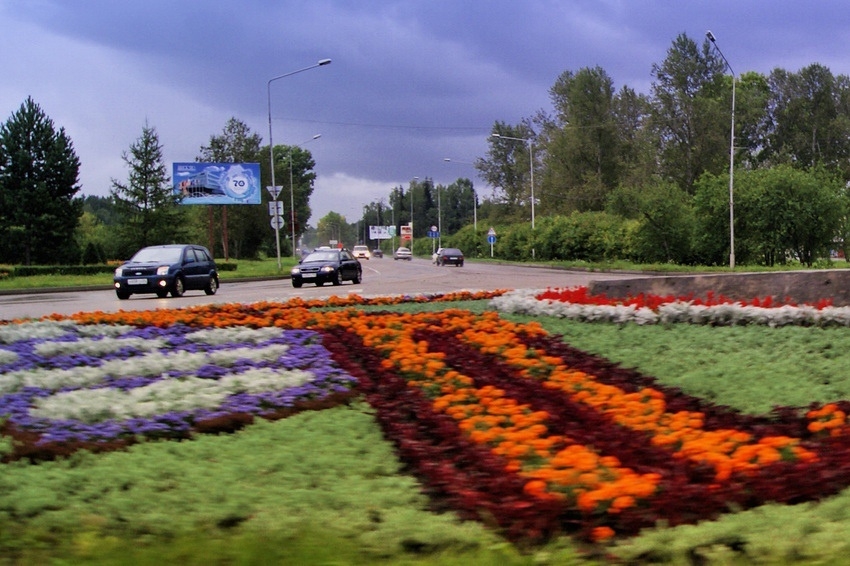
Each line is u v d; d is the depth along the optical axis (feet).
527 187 339.77
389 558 13.30
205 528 14.71
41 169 225.56
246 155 288.71
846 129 285.84
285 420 23.54
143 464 18.88
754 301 44.01
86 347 38.22
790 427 21.24
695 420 21.34
